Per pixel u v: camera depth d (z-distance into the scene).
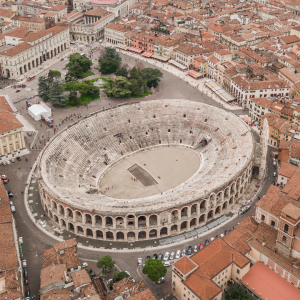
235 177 198.75
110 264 164.12
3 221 177.12
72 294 144.25
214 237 185.62
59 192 192.12
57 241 184.88
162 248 181.00
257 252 164.88
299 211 155.75
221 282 157.00
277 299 150.12
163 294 158.75
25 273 165.62
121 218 187.38
